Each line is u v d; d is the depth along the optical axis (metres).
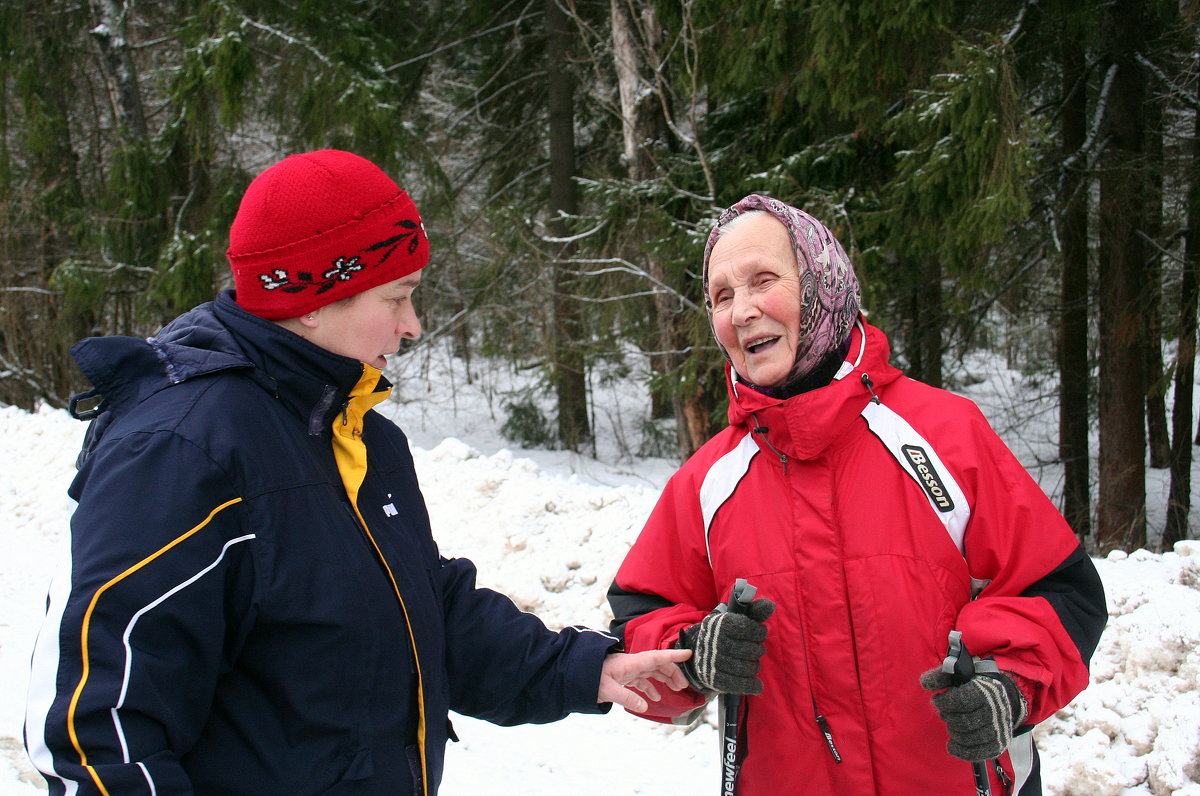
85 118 13.18
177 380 1.33
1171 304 8.20
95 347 1.33
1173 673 2.83
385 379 1.54
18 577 5.24
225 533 1.27
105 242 11.45
